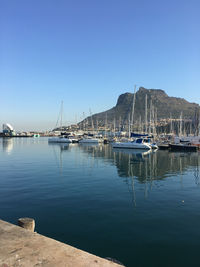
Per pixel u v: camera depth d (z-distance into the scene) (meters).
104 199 15.45
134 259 8.06
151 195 16.66
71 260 3.67
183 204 14.48
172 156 45.38
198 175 25.05
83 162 35.84
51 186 19.16
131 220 11.63
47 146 77.81
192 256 8.24
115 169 29.05
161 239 9.52
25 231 4.92
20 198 15.39
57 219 11.70
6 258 3.67
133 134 64.00
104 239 9.53
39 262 3.56
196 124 74.81
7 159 39.72
